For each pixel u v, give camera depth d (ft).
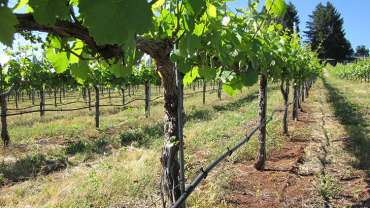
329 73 192.95
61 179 25.50
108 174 24.06
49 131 43.06
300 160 26.81
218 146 30.40
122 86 59.36
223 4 7.33
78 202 19.94
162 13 6.16
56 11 2.94
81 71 6.05
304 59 36.81
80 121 51.29
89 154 32.24
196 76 9.95
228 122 42.96
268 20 8.55
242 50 8.30
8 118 57.57
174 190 11.02
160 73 10.11
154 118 51.08
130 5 2.29
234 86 10.18
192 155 28.22
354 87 100.73
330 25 261.44
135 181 22.61
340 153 28.81
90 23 2.29
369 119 44.62
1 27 2.34
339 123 42.98
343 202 19.84
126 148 32.42
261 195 20.51
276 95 72.38
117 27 2.30
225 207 19.02
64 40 5.45
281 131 36.55
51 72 44.04
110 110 65.57
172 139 10.70
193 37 5.34
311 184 22.17
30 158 29.91
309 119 45.73
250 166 25.44
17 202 21.66
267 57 11.18
